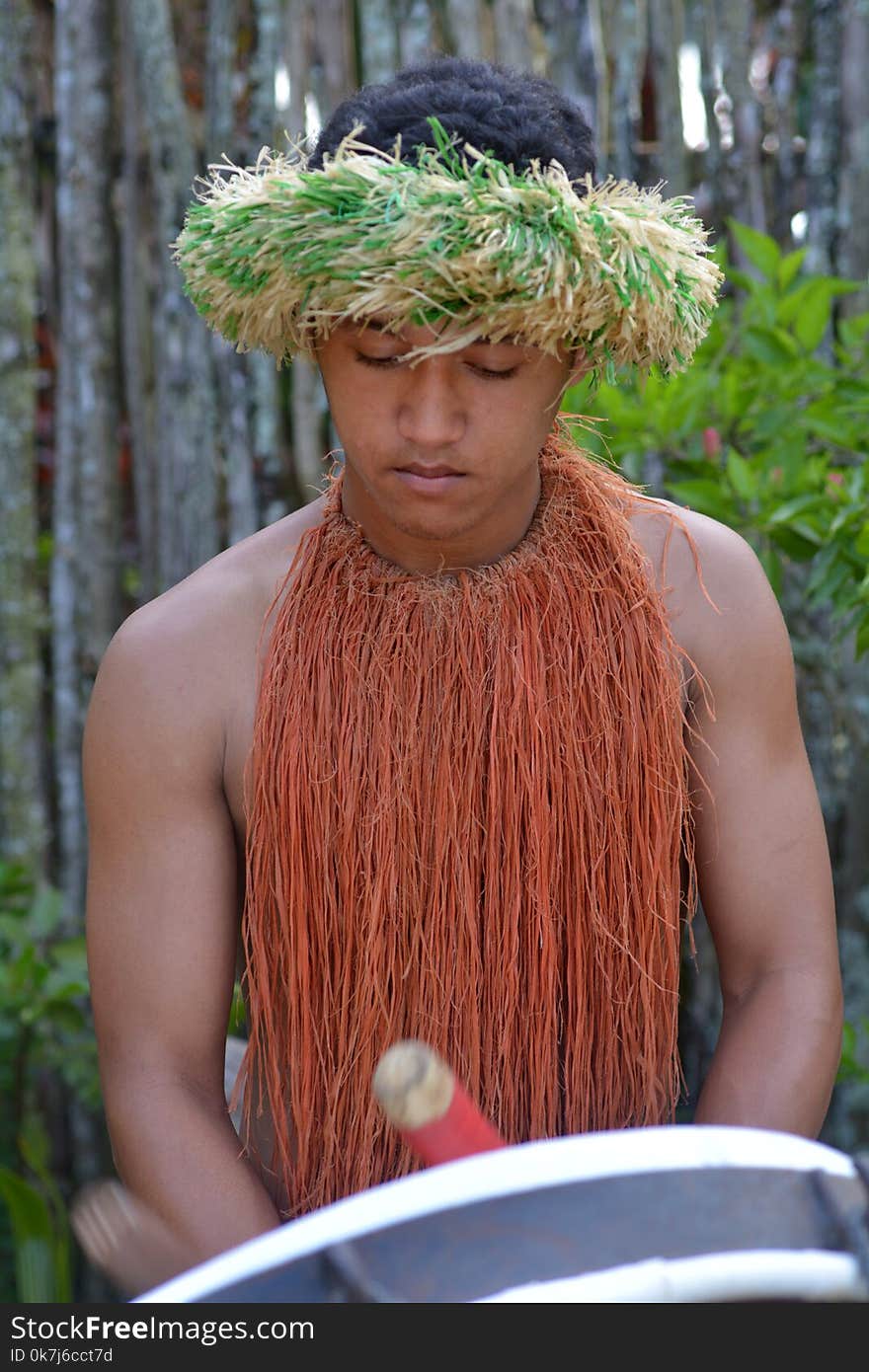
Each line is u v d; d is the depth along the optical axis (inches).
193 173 97.8
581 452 50.4
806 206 96.3
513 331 39.0
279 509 99.0
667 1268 25.4
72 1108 102.7
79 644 102.7
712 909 49.0
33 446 102.0
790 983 46.9
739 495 73.4
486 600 45.2
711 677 47.5
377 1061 44.8
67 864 104.0
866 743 89.2
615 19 95.0
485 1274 26.1
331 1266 26.4
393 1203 27.2
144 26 96.0
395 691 44.5
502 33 94.7
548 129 41.3
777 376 79.2
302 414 98.3
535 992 44.9
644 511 48.8
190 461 99.2
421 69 43.8
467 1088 44.8
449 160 38.9
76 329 100.3
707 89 95.4
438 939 44.4
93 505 101.4
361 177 38.3
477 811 44.6
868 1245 26.5
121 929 45.6
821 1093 45.8
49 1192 97.1
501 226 37.4
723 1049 46.7
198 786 45.7
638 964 45.7
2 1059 95.7
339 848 44.6
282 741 44.6
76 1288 100.2
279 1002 46.1
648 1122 46.7
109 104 98.9
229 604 46.4
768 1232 27.1
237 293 41.6
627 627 45.9
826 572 69.9
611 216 39.3
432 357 38.9
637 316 41.1
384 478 41.2
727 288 97.0
